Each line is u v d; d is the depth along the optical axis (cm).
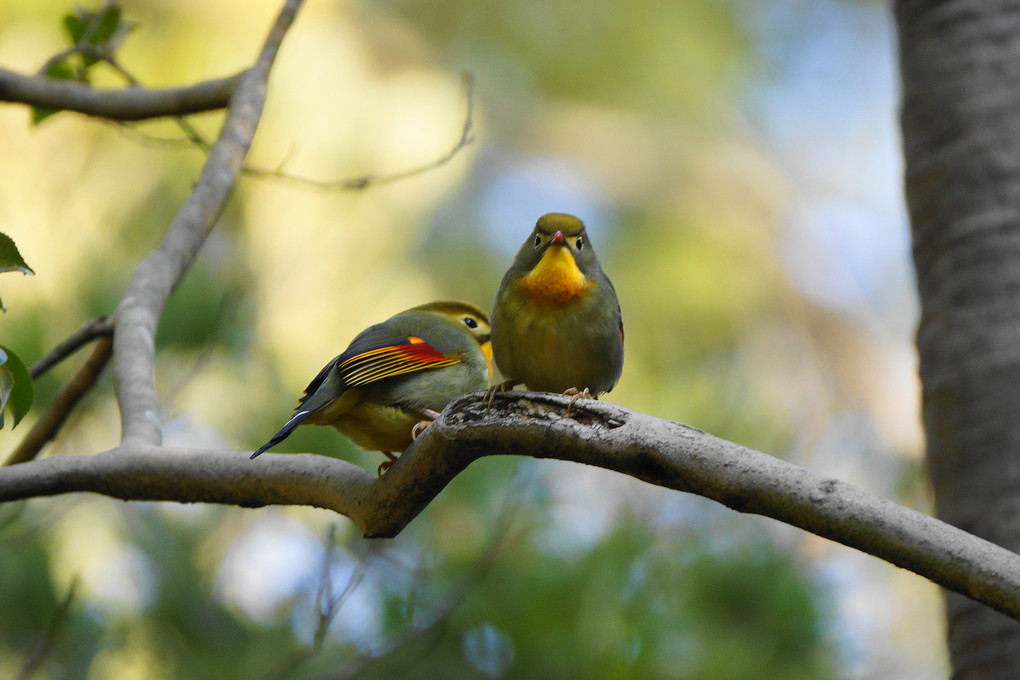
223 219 1537
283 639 1051
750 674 875
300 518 1200
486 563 836
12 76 905
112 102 919
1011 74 746
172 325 1041
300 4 955
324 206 1644
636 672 859
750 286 2269
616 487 1255
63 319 1105
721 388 1243
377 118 1783
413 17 2152
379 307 1675
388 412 716
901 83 795
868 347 2364
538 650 894
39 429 777
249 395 1134
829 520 443
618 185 2353
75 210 1416
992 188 728
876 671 1035
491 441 519
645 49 2459
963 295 719
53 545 1102
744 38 2572
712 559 942
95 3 1592
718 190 2388
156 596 1134
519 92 2423
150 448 641
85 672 1055
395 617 941
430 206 1836
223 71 1658
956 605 688
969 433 697
